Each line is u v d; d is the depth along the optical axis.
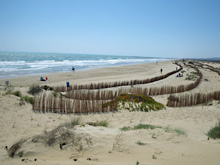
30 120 7.93
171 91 19.75
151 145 4.66
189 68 53.66
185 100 14.95
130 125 8.29
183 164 3.67
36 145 4.20
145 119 9.94
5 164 3.40
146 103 13.25
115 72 39.03
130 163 3.63
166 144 4.81
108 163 3.61
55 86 19.80
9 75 27.56
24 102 10.12
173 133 5.82
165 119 10.12
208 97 16.06
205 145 5.01
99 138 4.86
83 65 54.03
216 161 3.84
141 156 4.02
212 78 31.36
